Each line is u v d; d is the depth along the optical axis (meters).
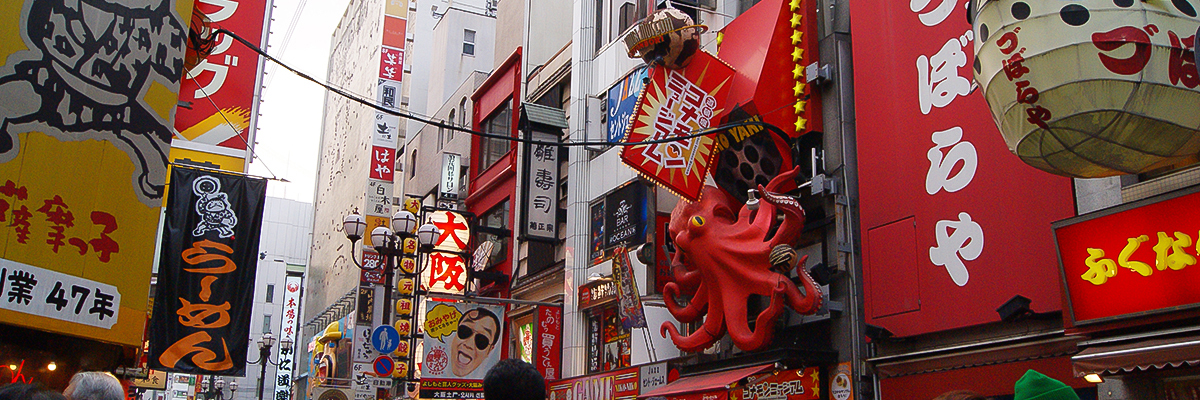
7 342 11.52
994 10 9.08
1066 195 11.29
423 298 31.84
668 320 18.72
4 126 10.48
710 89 15.88
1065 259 10.45
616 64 23.02
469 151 33.12
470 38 41.25
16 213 10.47
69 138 11.21
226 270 14.93
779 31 16.06
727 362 16.09
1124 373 9.66
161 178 12.39
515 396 4.50
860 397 13.82
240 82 16.06
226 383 51.62
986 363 11.98
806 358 14.30
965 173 12.73
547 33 30.27
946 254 12.80
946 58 13.29
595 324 22.17
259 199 15.48
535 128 25.53
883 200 14.02
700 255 15.73
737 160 16.59
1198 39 7.75
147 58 12.32
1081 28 8.35
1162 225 9.52
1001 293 11.89
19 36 10.81
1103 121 8.27
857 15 15.14
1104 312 9.95
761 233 15.14
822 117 15.66
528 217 24.73
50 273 10.75
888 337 13.43
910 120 13.77
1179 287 9.26
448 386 22.78
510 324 26.83
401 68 42.75
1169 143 8.32
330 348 43.62
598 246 22.27
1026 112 8.71
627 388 19.28
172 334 14.38
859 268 14.52
